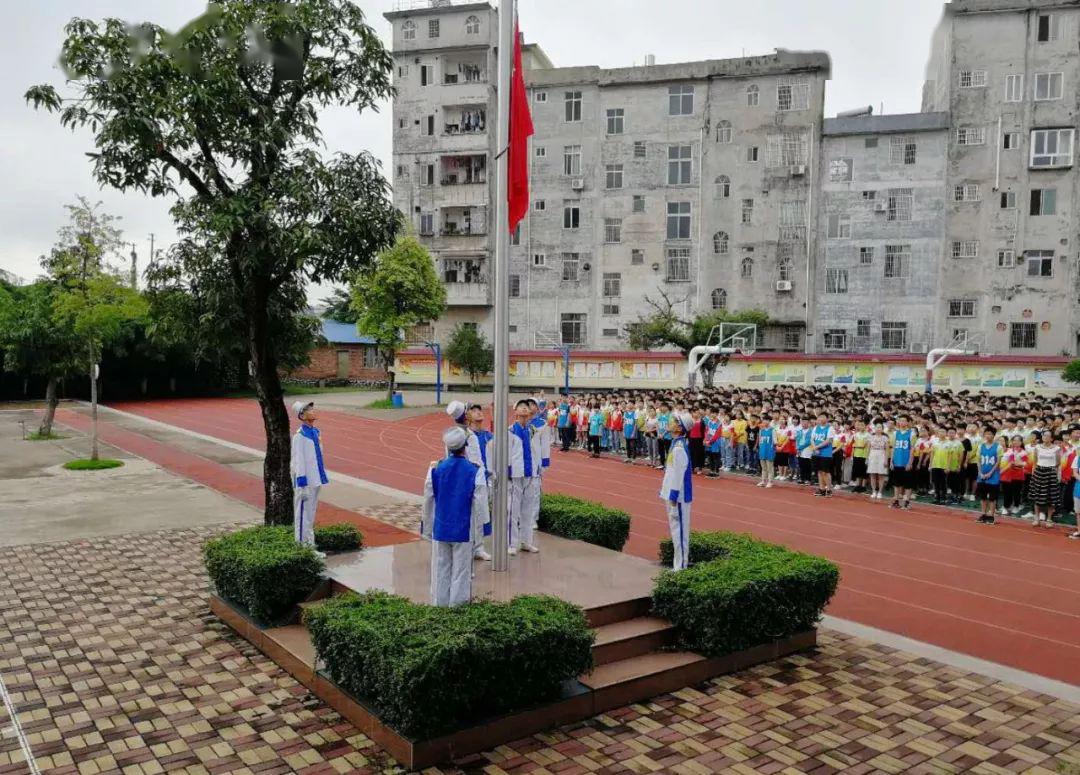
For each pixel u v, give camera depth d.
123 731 6.21
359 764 5.73
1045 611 9.51
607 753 5.95
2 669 7.42
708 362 33.97
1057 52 37.34
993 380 33.09
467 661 5.82
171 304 12.32
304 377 51.91
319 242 10.33
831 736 6.25
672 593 7.68
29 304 24.77
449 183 43.88
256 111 10.87
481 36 43.00
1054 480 14.23
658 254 42.00
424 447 24.73
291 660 7.32
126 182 10.81
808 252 40.03
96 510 14.85
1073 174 37.34
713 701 6.90
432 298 35.94
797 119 40.00
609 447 25.31
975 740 6.22
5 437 26.36
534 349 41.84
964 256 38.59
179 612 9.08
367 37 11.35
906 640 8.47
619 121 42.34
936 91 41.66
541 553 10.02
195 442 25.44
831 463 17.44
